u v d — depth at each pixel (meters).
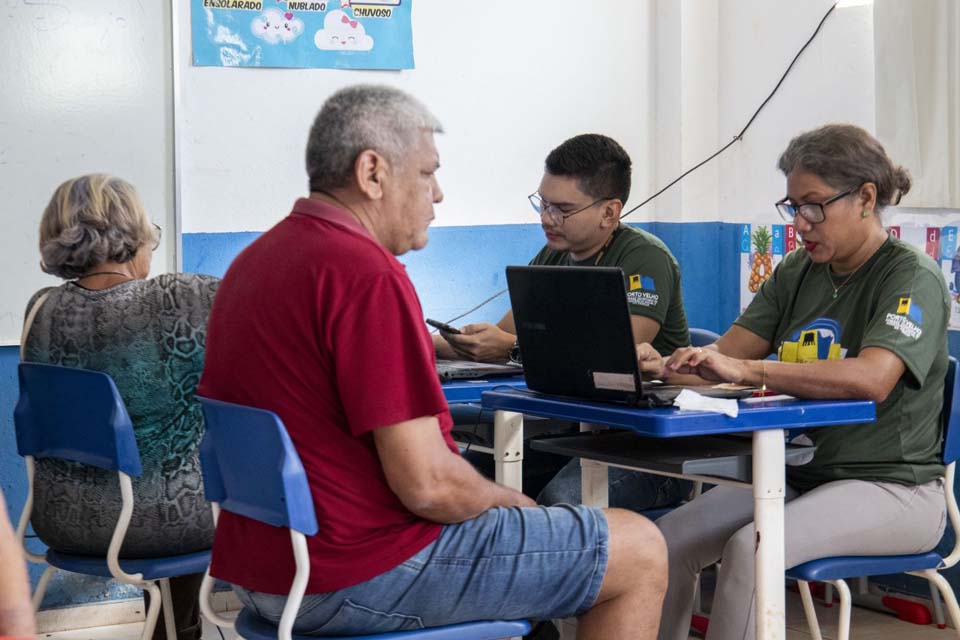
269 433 1.64
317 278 1.66
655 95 4.18
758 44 3.92
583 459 2.46
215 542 1.85
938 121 3.15
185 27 3.51
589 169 2.86
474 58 3.88
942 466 2.40
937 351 2.29
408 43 3.77
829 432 2.40
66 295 2.38
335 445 1.68
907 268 2.33
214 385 1.78
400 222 1.80
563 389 2.13
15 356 3.39
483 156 3.92
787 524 2.21
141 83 3.45
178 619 2.67
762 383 2.15
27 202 3.36
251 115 3.60
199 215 3.56
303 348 1.67
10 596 1.06
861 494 2.29
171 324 2.34
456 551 1.74
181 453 2.33
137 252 2.45
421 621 1.75
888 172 2.38
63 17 3.36
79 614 3.51
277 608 1.73
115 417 2.19
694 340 3.17
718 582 2.19
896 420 2.36
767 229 3.88
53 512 2.36
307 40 3.64
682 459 2.02
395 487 1.68
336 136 1.76
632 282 2.88
